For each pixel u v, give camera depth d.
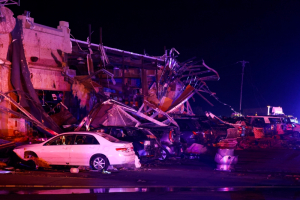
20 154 12.20
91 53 22.05
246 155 18.25
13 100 16.25
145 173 11.26
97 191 8.12
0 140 13.71
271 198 7.64
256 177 10.77
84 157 11.88
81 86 20.39
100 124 17.12
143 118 20.86
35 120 16.14
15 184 8.74
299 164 14.69
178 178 10.30
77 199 7.16
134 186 8.82
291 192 8.45
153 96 23.62
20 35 17.66
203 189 8.65
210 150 19.86
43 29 19.28
